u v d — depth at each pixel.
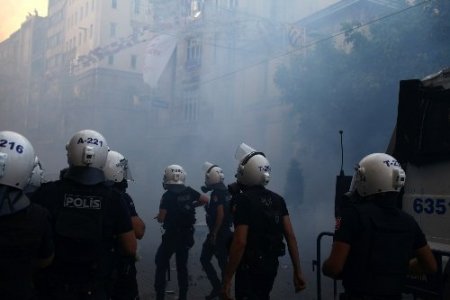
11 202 2.03
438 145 4.00
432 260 2.43
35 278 2.33
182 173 5.29
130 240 2.56
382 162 2.37
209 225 5.48
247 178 3.23
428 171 4.05
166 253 5.11
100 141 2.58
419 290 3.57
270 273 3.03
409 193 4.19
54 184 2.48
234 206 3.11
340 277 2.33
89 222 2.39
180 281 5.11
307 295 6.08
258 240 3.03
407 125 4.30
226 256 5.29
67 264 2.34
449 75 4.08
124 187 3.60
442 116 4.02
